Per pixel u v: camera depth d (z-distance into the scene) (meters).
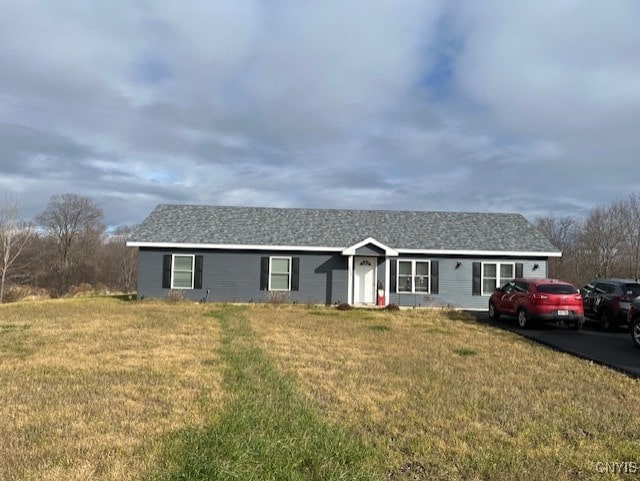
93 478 4.06
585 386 7.79
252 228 23.64
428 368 8.80
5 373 7.67
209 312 17.41
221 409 5.91
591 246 36.56
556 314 14.57
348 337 12.34
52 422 5.41
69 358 8.87
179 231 22.78
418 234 23.94
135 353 9.41
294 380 7.54
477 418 6.05
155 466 4.27
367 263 22.97
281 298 21.34
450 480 4.33
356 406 6.33
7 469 4.18
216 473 3.97
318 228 24.16
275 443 4.67
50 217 52.72
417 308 21.67
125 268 49.97
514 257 22.97
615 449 5.10
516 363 9.55
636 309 11.99
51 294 31.77
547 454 4.94
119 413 5.75
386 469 4.49
